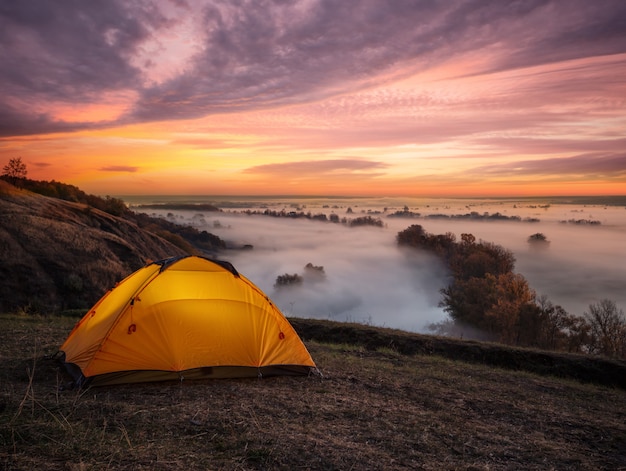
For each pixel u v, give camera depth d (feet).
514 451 18.39
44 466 12.94
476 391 28.66
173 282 26.12
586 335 127.34
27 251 131.85
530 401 27.71
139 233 216.54
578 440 20.70
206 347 25.05
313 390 24.34
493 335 177.47
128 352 23.56
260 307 27.40
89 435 15.70
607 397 32.68
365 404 22.61
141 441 15.72
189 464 14.24
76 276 126.41
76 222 182.29
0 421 16.03
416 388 27.17
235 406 20.31
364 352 40.93
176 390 22.50
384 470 15.29
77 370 23.27
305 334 51.60
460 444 18.54
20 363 25.75
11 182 234.58
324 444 16.88
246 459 15.07
